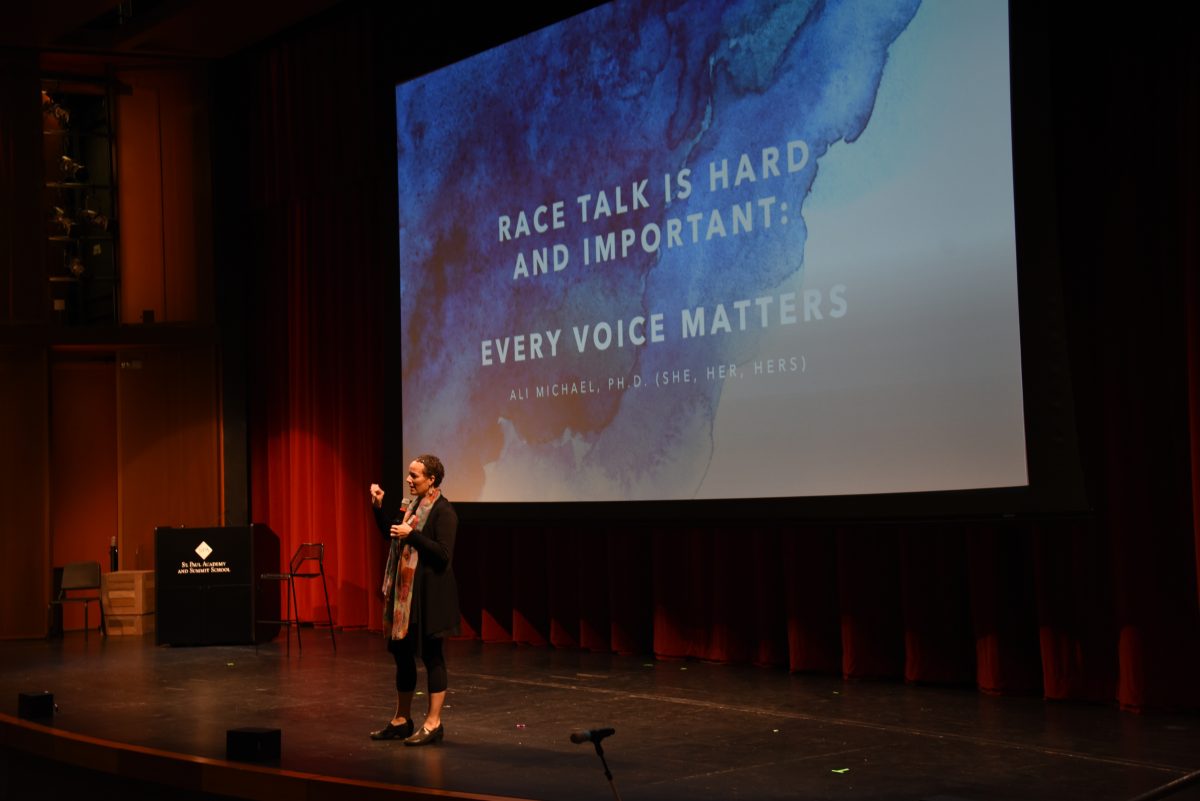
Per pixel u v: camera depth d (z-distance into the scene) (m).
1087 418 5.82
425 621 5.16
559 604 8.42
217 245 10.90
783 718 5.62
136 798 5.14
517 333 8.12
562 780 4.44
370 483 9.69
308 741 5.28
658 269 7.25
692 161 7.10
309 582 10.27
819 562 6.93
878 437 6.12
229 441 10.85
